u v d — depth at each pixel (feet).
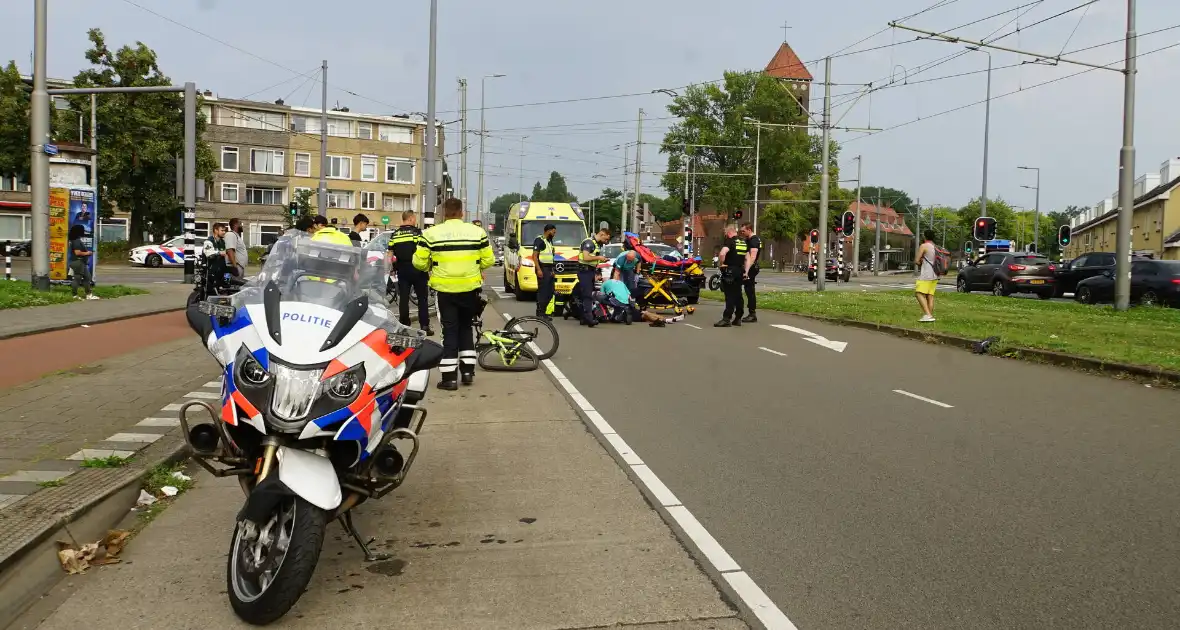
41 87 64.90
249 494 13.73
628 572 15.42
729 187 264.72
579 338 51.13
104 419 25.26
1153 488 20.20
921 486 20.44
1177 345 45.52
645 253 61.77
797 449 24.08
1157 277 82.89
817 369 39.14
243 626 13.35
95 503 17.51
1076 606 13.75
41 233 65.87
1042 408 29.99
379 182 248.93
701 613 13.70
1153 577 14.90
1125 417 28.43
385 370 15.11
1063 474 21.43
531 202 90.68
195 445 14.55
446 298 33.06
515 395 32.58
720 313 70.28
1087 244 267.39
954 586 14.57
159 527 17.83
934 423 27.48
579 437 25.85
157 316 57.57
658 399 31.58
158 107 162.91
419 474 21.79
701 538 16.96
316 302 16.35
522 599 14.28
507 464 22.75
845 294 96.78
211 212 225.35
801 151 266.77
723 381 35.65
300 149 237.66
